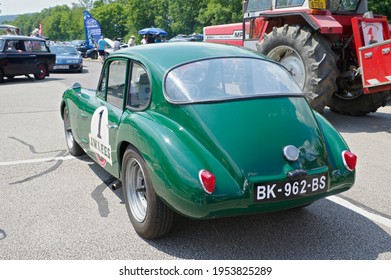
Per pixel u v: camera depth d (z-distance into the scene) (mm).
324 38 7516
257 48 8305
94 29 33188
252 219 3859
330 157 3357
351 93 8727
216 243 3420
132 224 3580
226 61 3658
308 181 3094
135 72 3738
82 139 4934
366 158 5840
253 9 9305
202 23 58156
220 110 3170
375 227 3734
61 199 4316
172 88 3326
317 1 7520
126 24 87625
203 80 3398
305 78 7480
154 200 3182
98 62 29188
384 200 4355
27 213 3963
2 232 3578
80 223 3758
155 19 80500
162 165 2977
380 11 17953
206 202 2828
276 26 8641
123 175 3639
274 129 3162
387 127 7871
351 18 7926
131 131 3381
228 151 2967
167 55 3670
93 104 4523
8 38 15859
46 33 138000
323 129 3590
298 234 3588
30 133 7316
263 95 3396
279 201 3004
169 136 3078
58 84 15242
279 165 3021
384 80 6703
